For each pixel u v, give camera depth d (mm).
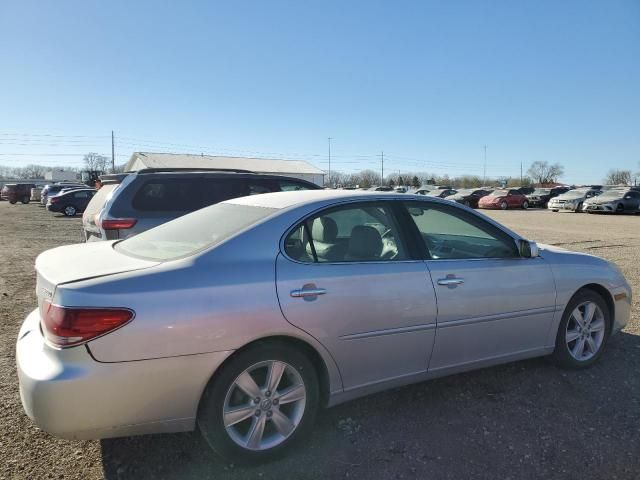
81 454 3055
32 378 2520
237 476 2844
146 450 3104
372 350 3248
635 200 30266
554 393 3869
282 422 2988
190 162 55531
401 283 3332
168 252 3127
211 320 2719
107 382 2531
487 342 3752
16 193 43125
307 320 2977
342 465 2951
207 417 2785
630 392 3893
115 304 2564
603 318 4418
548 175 94938
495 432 3311
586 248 12328
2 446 3119
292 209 3262
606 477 2838
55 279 2691
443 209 3822
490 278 3729
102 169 85812
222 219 3430
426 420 3471
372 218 3496
